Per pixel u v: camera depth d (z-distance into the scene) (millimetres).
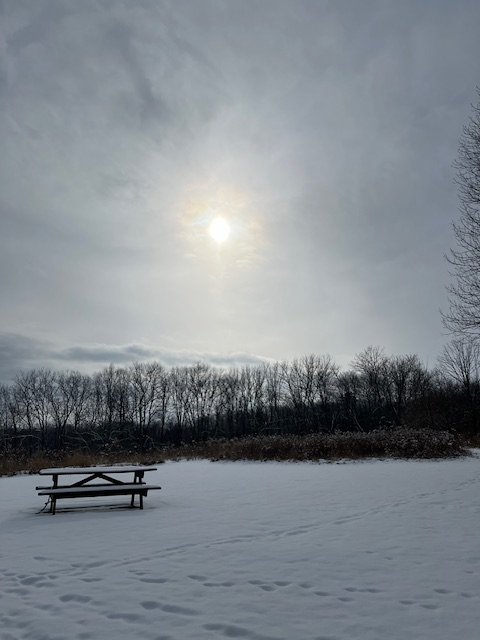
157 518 8992
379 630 3885
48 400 64562
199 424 69000
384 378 64312
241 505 10328
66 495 9688
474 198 16281
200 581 5160
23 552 6586
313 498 11047
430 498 10664
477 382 38812
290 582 5066
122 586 5055
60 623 4160
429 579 5082
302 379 69625
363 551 6254
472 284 16547
